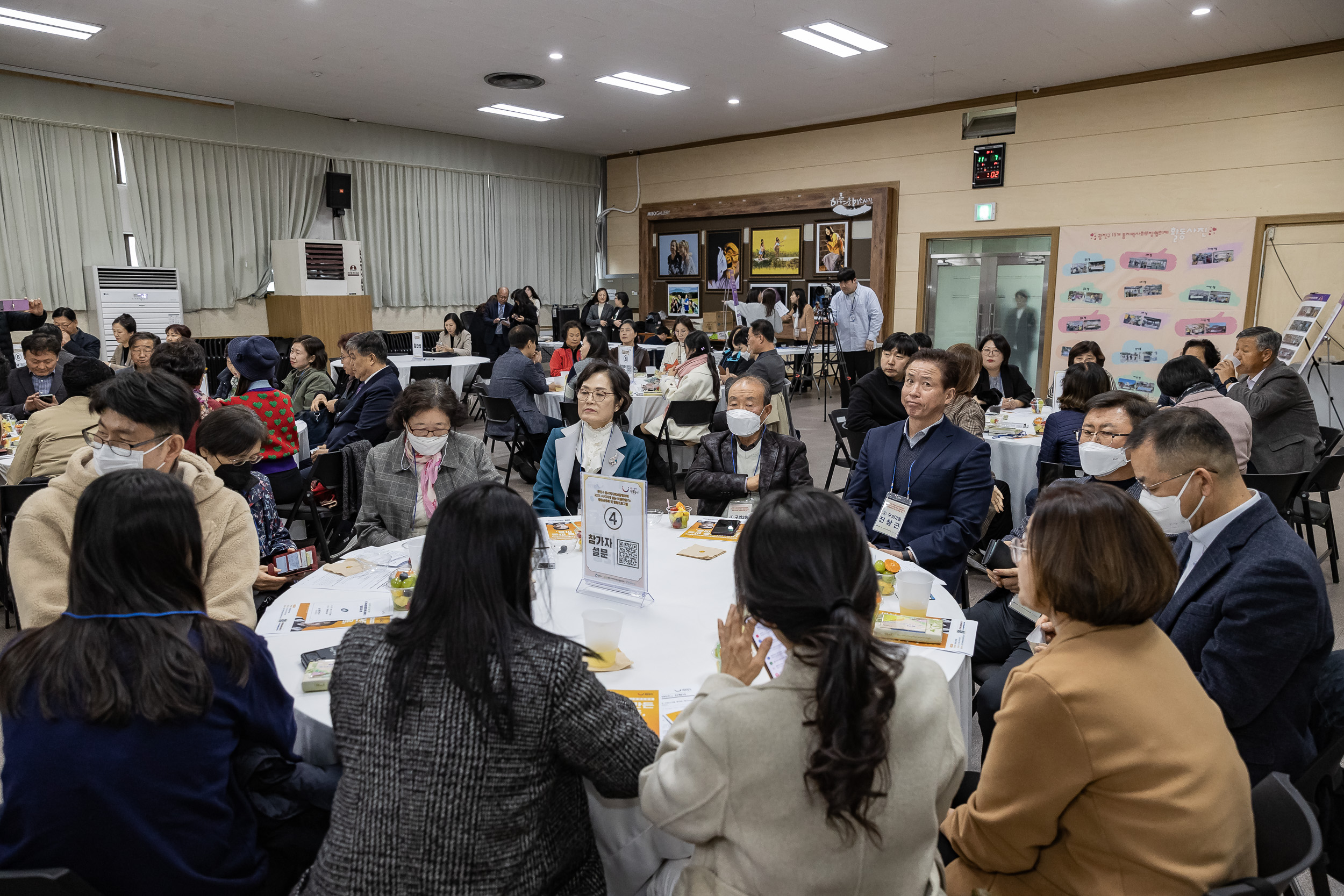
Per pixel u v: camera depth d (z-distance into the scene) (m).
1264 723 1.51
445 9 6.11
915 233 9.50
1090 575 1.13
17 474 3.23
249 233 9.27
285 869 1.34
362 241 10.22
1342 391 7.03
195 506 1.25
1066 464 3.62
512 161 11.52
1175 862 1.05
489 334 9.96
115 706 1.07
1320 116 6.91
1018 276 8.83
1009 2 5.93
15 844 1.09
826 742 0.89
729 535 2.45
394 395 4.51
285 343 9.15
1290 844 1.13
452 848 1.00
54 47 6.93
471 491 1.13
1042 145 8.45
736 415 2.73
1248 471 4.10
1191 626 1.60
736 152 10.97
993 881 1.24
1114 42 6.86
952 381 2.63
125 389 1.81
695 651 1.64
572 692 1.07
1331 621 1.51
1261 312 7.43
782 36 6.73
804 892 0.92
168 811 1.12
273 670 1.32
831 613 0.94
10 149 7.59
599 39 6.81
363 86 8.32
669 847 1.33
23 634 1.15
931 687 1.00
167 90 8.43
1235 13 6.15
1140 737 1.07
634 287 12.53
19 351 7.30
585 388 2.94
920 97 8.76
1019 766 1.14
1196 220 7.62
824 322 9.20
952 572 2.58
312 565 2.14
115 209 8.27
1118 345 8.20
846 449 4.91
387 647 1.10
